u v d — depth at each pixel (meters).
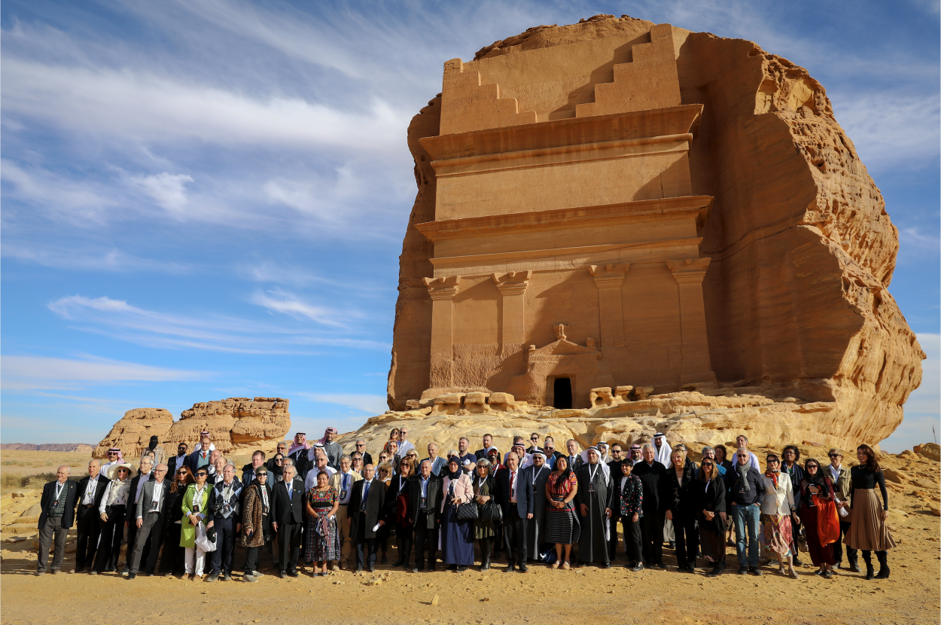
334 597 7.79
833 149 19.38
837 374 16.38
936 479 14.29
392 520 9.80
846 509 8.81
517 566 9.19
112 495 9.76
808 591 7.84
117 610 7.20
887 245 20.12
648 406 16.45
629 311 20.06
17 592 8.25
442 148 22.95
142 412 40.50
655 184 20.91
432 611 7.00
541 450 10.08
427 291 23.70
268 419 38.31
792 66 21.28
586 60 23.41
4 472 35.19
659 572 8.76
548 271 21.09
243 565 9.85
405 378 22.89
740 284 19.86
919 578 8.45
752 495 8.66
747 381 18.67
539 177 21.97
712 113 22.58
